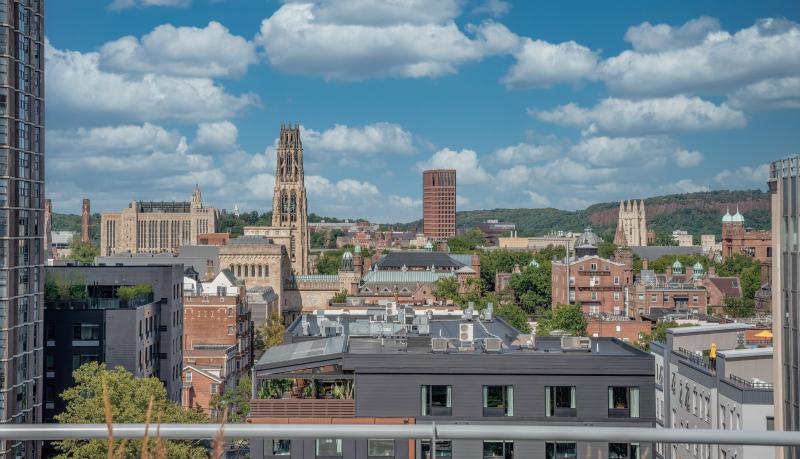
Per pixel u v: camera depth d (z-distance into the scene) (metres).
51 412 108.75
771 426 69.44
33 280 94.31
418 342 73.19
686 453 68.88
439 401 60.47
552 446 53.56
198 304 155.62
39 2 96.88
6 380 87.00
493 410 60.47
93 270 123.00
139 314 112.44
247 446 55.41
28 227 93.12
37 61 96.31
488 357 60.50
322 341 73.31
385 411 60.16
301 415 59.72
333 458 55.75
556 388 60.53
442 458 55.16
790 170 66.75
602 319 191.50
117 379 87.19
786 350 67.00
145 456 12.88
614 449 46.19
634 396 60.44
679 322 173.00
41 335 96.44
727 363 76.69
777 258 68.62
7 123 88.50
